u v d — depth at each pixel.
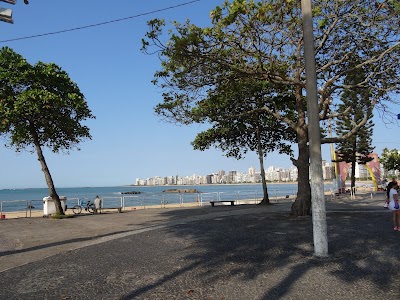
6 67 18.16
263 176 27.02
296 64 14.42
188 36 10.52
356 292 5.38
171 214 20.30
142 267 7.24
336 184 34.75
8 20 7.24
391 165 61.44
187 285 5.94
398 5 11.19
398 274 6.23
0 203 23.38
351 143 33.84
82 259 8.27
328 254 7.83
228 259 7.67
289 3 11.05
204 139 27.31
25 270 7.36
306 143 15.43
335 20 13.09
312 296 5.26
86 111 20.33
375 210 17.69
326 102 14.95
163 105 15.71
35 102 17.38
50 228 14.78
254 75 12.52
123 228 14.16
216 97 15.80
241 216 16.78
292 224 12.92
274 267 6.92
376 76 14.02
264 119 23.36
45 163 20.28
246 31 11.27
